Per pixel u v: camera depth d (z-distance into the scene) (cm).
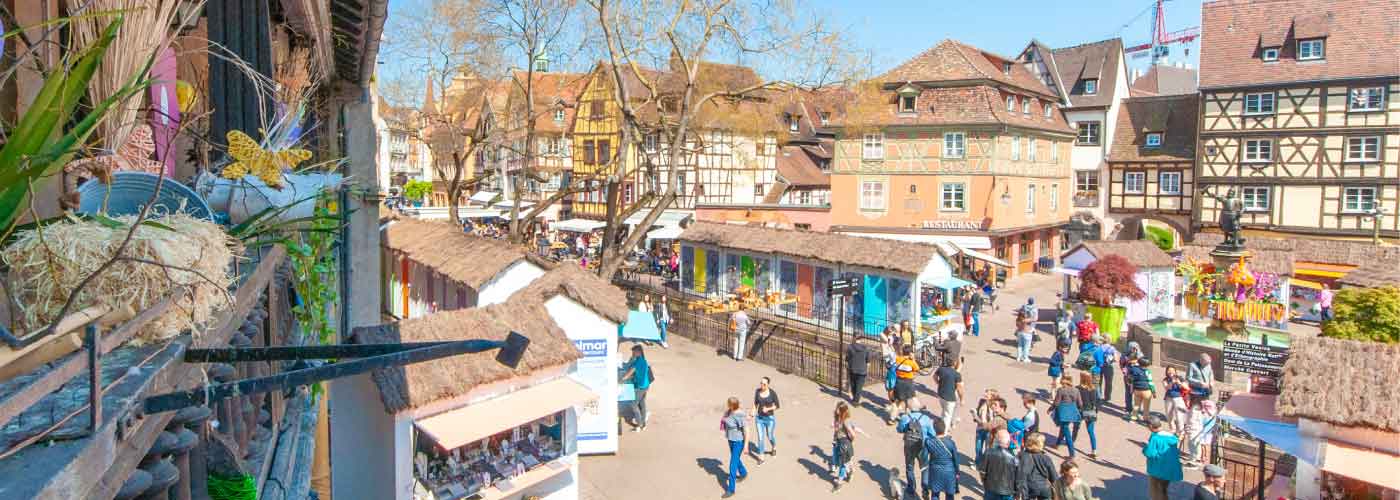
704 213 3894
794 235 2525
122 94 212
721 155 4106
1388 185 3338
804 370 1927
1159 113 4141
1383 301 1664
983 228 3456
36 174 188
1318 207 3509
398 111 2627
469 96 2452
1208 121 3772
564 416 1059
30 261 223
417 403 911
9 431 159
